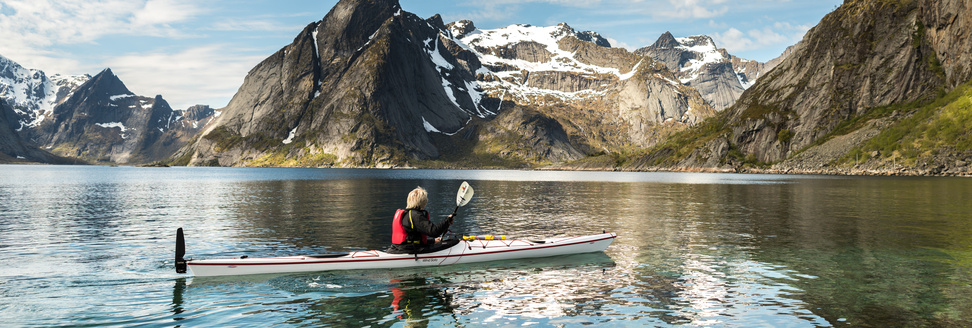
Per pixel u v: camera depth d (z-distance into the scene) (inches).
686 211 1443.2
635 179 5182.1
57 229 1035.3
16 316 440.1
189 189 2765.7
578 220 1213.7
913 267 647.1
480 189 2847.0
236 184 3555.6
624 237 916.6
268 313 444.8
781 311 452.4
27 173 7244.1
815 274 606.2
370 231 1001.5
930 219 1210.0
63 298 497.7
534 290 522.0
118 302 482.6
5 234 960.9
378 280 554.3
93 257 721.6
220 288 525.7
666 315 441.1
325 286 530.9
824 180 4421.8
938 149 6323.8
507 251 661.3
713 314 444.8
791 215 1321.4
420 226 588.7
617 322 421.7
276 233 971.9
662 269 629.3
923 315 440.8
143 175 6624.0
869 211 1424.7
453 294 504.7
